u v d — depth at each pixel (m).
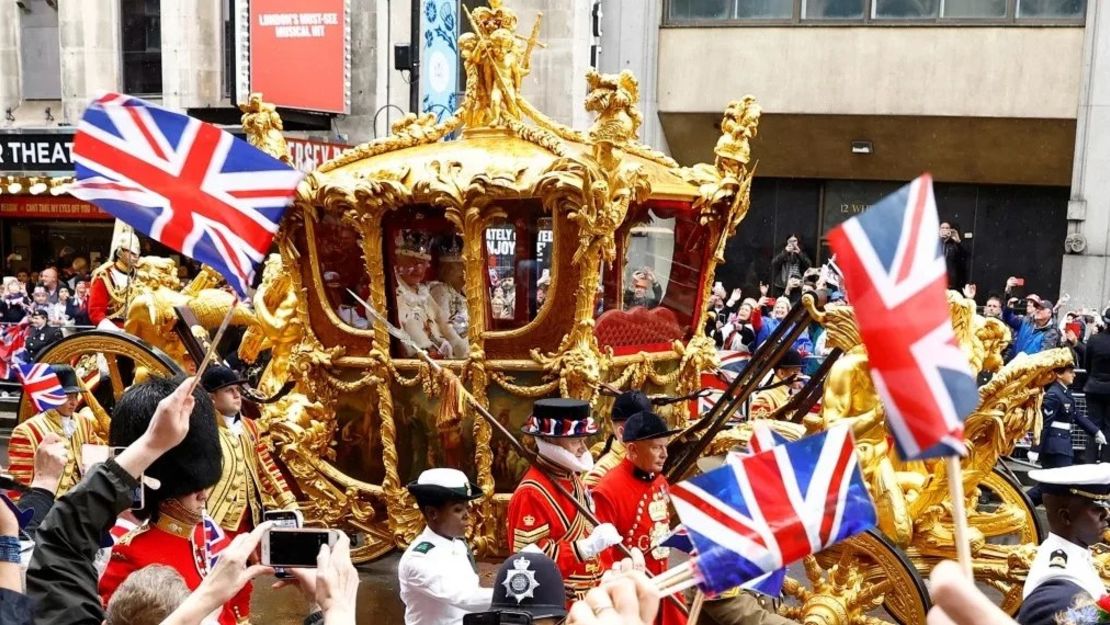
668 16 29.59
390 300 10.52
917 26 28.17
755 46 29.19
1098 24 26.08
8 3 27.45
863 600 8.81
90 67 26.55
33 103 27.70
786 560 4.13
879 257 3.37
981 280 30.28
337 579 4.25
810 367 15.90
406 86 24.75
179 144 5.82
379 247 10.30
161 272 12.59
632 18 29.12
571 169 9.46
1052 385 16.09
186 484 6.05
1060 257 29.64
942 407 3.18
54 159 24.36
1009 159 28.86
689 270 11.47
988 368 10.10
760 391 12.35
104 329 12.23
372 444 10.79
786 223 31.64
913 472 9.70
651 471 8.26
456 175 9.92
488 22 10.68
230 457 8.64
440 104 21.42
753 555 4.11
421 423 10.52
